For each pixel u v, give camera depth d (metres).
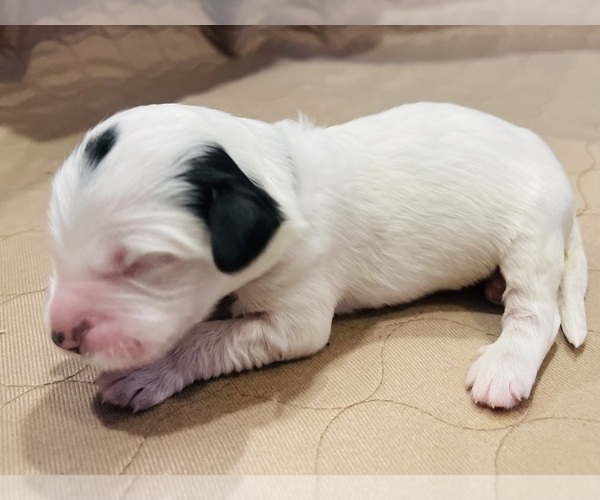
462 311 0.23
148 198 0.15
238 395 0.19
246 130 0.18
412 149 0.22
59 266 0.16
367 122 0.22
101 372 0.19
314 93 0.40
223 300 0.20
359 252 0.21
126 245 0.15
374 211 0.21
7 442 0.18
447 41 0.47
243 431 0.18
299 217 0.18
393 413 0.19
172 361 0.19
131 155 0.15
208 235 0.15
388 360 0.21
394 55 0.46
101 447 0.18
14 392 0.19
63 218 0.15
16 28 0.40
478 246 0.22
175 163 0.15
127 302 0.15
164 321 0.16
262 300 0.19
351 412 0.19
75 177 0.15
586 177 0.30
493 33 0.48
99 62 0.41
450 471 0.17
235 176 0.16
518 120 0.37
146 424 0.18
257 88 0.41
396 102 0.39
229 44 0.45
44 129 0.35
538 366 0.20
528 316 0.21
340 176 0.20
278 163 0.18
